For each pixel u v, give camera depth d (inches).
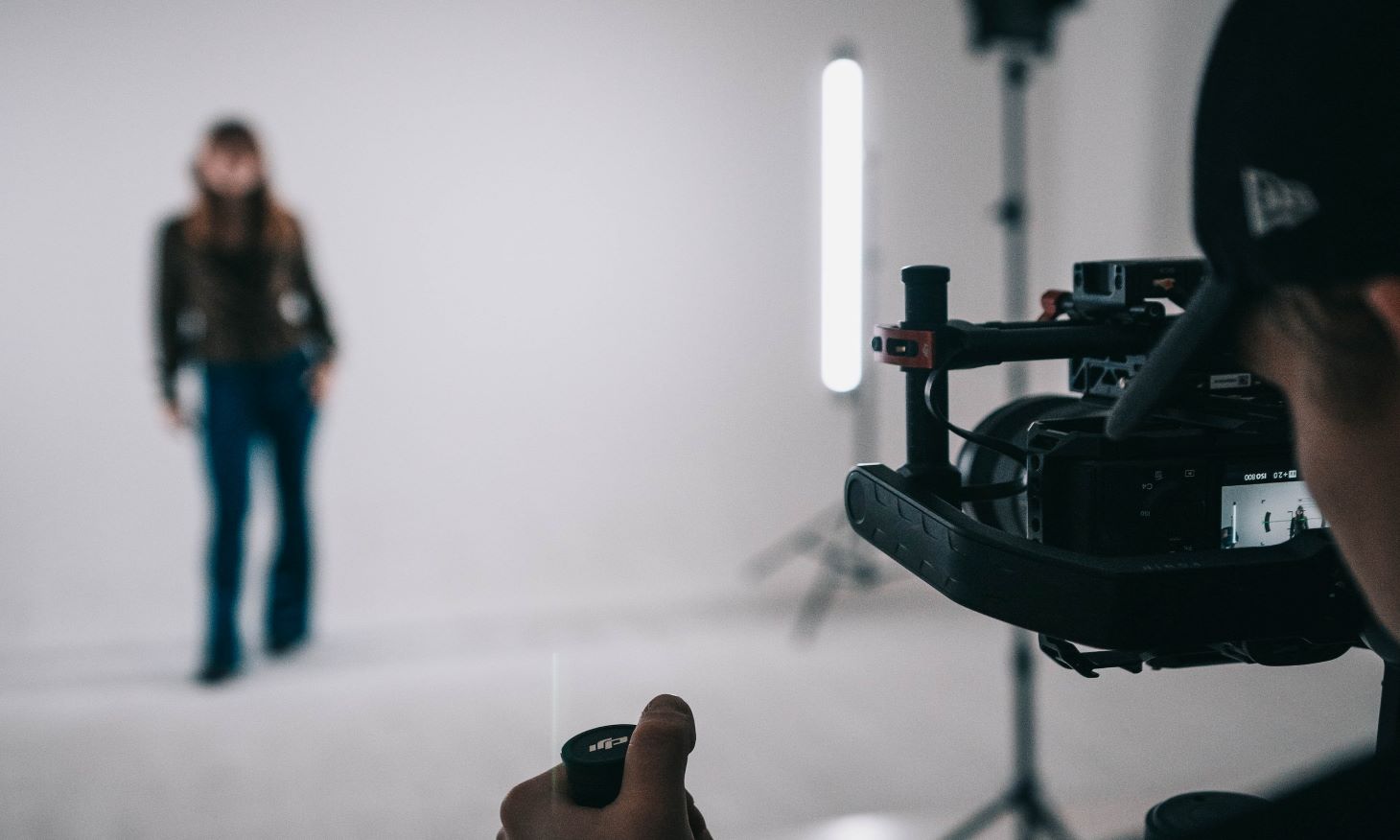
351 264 152.9
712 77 160.6
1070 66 166.4
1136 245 155.9
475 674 128.2
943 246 167.3
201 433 124.0
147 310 144.2
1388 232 11.0
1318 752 99.8
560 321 159.5
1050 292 31.5
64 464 142.9
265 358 123.3
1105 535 23.9
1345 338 11.4
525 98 155.6
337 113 150.4
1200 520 24.4
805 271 165.9
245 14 145.6
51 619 142.5
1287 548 22.8
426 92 152.8
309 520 133.3
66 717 115.8
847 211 143.8
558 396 160.1
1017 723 79.8
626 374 161.8
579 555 161.2
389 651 136.9
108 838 90.2
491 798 96.4
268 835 90.0
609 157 158.9
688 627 145.3
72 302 142.2
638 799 18.0
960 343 26.6
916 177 165.0
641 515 163.0
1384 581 12.1
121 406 144.3
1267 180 12.1
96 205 142.1
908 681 122.8
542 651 136.6
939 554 24.7
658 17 157.9
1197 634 21.9
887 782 96.0
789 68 162.4
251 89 147.0
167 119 143.6
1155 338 27.8
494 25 153.6
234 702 119.7
